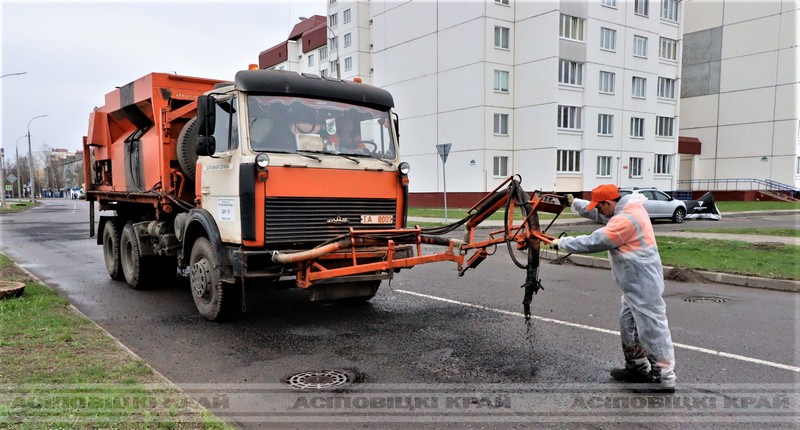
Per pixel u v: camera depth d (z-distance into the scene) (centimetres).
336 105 675
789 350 549
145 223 891
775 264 1009
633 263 441
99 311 748
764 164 4212
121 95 962
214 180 661
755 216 2648
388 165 690
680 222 2277
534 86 3356
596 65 3447
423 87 3716
